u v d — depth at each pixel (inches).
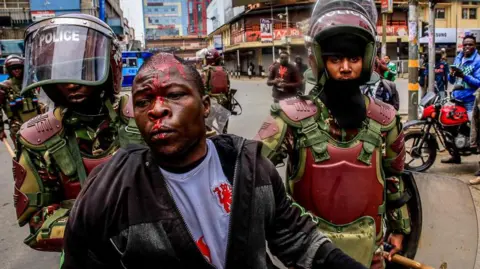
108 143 83.6
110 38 82.8
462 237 86.3
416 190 83.4
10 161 307.1
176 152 45.4
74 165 79.5
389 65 281.4
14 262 152.4
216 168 49.3
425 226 87.5
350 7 74.6
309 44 78.7
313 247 54.0
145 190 45.7
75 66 77.8
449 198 86.9
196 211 46.8
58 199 82.2
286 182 82.0
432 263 86.7
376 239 78.7
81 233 46.2
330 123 76.6
